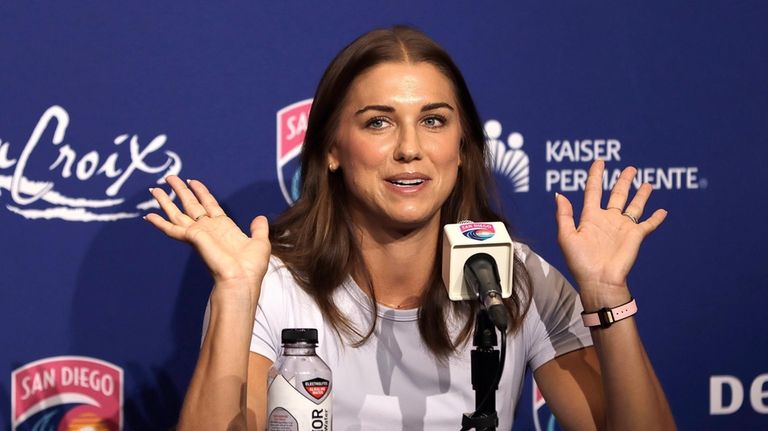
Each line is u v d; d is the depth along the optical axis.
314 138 6.82
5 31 7.66
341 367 6.73
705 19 8.62
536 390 8.85
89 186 7.93
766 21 8.70
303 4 8.13
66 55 7.79
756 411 8.98
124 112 7.93
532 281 7.16
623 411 6.29
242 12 8.05
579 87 8.52
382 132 6.42
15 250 7.84
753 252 8.85
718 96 8.69
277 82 8.16
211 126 8.09
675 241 8.73
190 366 8.27
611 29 8.52
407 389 6.77
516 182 8.49
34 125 7.79
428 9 8.28
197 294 8.24
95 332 8.06
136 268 8.09
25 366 7.95
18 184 7.80
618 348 6.22
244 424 5.72
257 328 6.62
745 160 8.77
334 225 6.83
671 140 8.66
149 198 8.05
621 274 6.20
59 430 8.05
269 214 8.24
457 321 6.83
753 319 8.91
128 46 7.88
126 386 8.16
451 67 6.67
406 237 6.67
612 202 6.49
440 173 6.43
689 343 8.84
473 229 5.37
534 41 8.43
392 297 6.86
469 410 6.84
